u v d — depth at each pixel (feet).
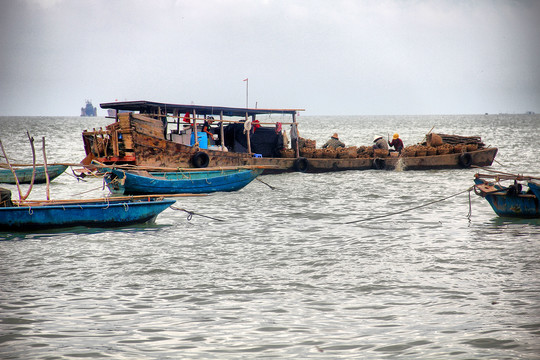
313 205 251.19
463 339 103.55
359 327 109.60
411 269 147.13
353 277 140.67
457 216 221.25
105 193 290.15
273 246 173.17
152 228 200.13
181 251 166.91
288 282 137.18
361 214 228.63
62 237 183.32
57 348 100.94
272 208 243.60
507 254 160.56
